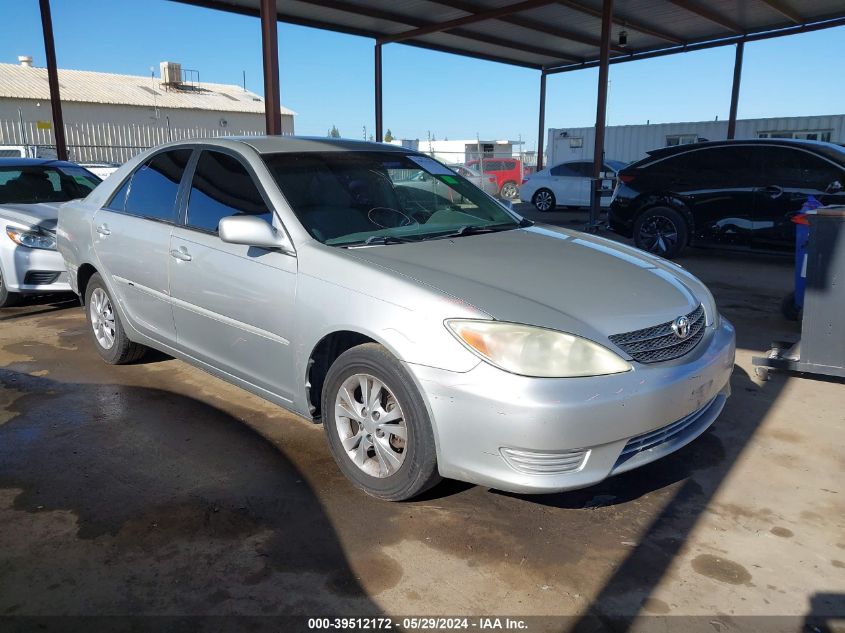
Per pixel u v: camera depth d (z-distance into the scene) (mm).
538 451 2545
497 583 2504
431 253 3223
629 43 17422
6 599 2387
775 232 8453
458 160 27969
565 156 25078
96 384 4484
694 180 9039
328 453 3520
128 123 40594
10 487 3150
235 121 45000
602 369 2625
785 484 3227
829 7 14070
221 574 2533
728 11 14445
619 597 2432
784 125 20906
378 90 16859
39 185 7215
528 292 2855
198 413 4020
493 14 13906
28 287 6285
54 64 12062
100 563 2590
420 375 2695
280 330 3283
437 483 2920
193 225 3844
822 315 4410
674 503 3064
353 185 3721
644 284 3176
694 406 2943
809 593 2457
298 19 14555
